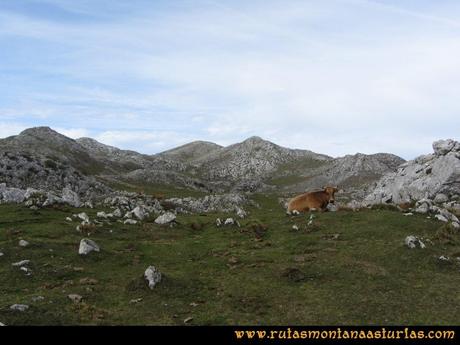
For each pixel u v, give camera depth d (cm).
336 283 2716
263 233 4116
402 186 5756
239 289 2688
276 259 3241
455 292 2544
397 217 4034
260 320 2255
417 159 6469
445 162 5566
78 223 4531
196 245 3834
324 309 2361
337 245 3462
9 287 2731
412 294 2522
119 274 3031
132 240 4069
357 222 4028
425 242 3375
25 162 10688
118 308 2408
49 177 10656
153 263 3312
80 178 11388
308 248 3428
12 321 2095
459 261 3038
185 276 2930
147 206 6856
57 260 3241
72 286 2750
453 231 3641
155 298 2555
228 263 3228
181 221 5094
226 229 4466
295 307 2403
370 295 2519
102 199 8731
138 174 17812
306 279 2805
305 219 4350
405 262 3028
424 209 4219
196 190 17512
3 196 5697
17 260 3222
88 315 2255
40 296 2483
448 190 5381
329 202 4841
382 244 3388
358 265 2970
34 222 4509
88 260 3281
